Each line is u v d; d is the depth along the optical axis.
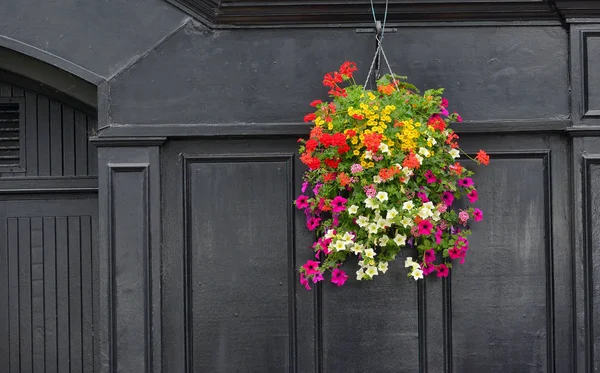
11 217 3.71
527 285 3.32
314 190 3.12
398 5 3.33
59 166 3.71
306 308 3.33
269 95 3.36
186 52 3.36
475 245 3.33
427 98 3.09
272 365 3.33
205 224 3.35
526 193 3.34
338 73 3.14
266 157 3.35
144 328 3.28
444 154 3.10
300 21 3.36
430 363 3.31
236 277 3.34
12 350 3.68
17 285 3.70
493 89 3.35
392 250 3.07
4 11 3.34
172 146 3.36
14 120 3.71
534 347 3.31
